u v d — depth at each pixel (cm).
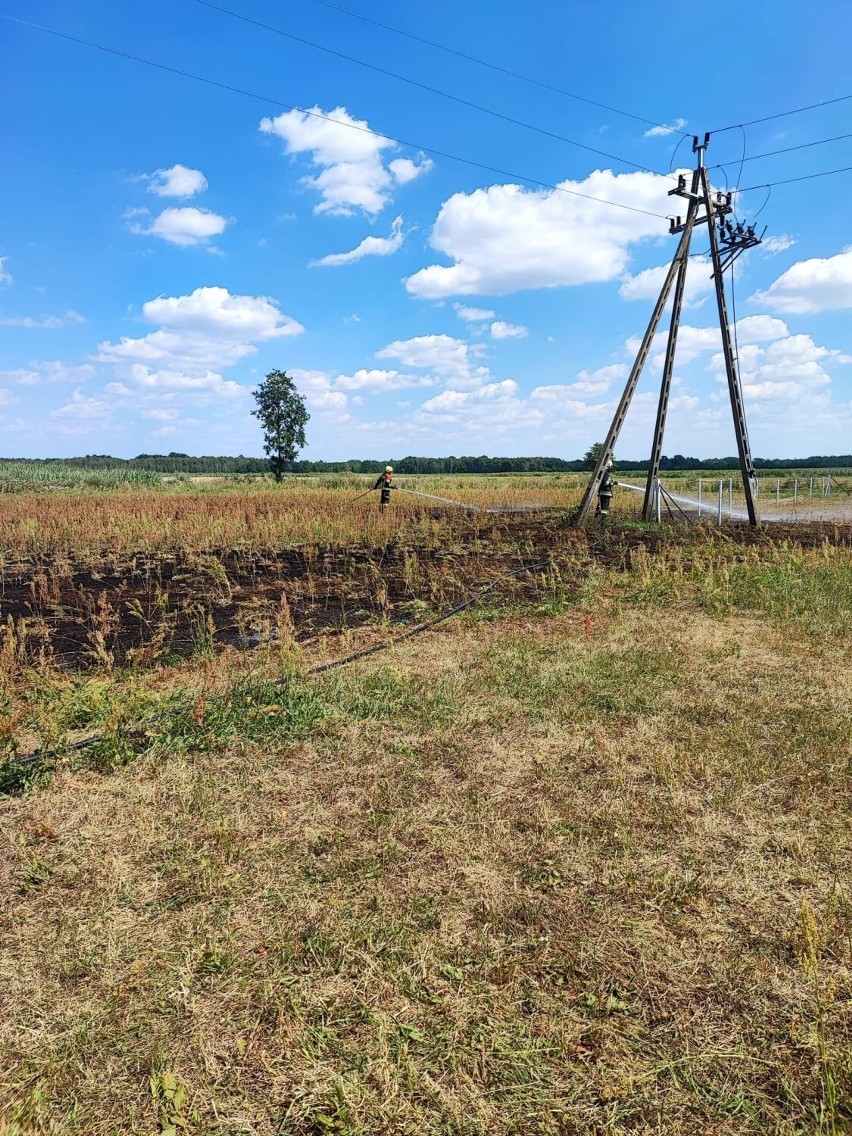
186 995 258
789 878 324
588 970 269
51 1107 217
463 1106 215
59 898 314
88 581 1109
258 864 337
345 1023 246
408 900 310
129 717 492
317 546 1462
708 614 832
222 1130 209
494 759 448
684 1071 226
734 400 1689
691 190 1639
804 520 2080
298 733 485
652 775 424
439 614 849
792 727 486
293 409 4566
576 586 1006
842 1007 249
